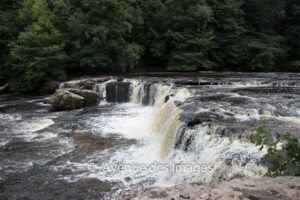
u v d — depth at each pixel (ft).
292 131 23.95
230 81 57.88
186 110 33.55
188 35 103.24
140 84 58.03
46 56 73.26
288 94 43.39
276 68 112.68
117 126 39.93
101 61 79.87
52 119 44.16
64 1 85.46
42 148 31.24
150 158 29.09
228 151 22.12
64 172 25.34
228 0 112.57
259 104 35.86
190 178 23.59
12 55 73.15
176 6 108.78
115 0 79.51
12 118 44.88
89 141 33.60
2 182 23.38
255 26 127.13
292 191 10.52
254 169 19.02
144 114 47.26
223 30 114.21
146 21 108.47
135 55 84.43
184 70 104.22
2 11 85.46
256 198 10.11
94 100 55.93
